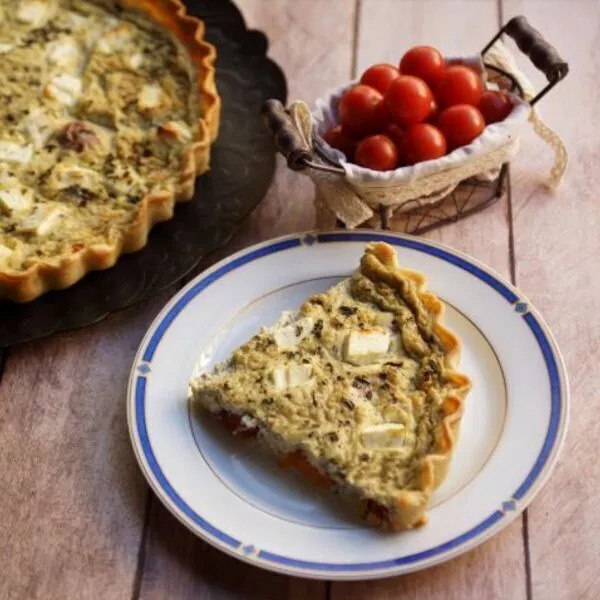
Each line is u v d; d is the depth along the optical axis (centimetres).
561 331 89
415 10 107
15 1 103
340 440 79
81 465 84
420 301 85
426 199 92
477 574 79
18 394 87
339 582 79
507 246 93
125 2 102
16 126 96
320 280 89
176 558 81
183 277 93
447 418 79
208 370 86
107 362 89
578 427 85
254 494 80
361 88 90
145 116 96
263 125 98
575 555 80
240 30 103
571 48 104
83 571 80
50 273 88
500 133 89
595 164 97
